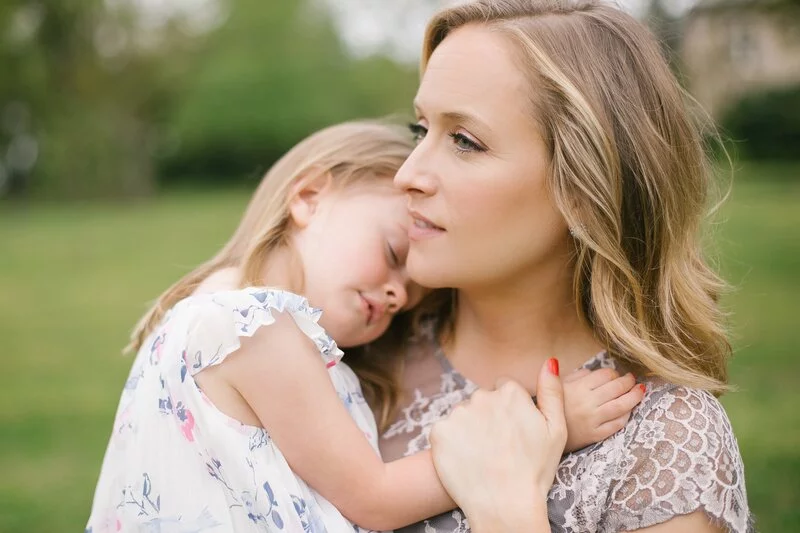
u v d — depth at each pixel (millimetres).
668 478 1453
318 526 1541
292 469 1583
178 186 34375
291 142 34219
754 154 22906
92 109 29031
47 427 5281
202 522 1529
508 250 1551
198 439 1548
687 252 1647
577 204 1531
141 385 1632
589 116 1501
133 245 14359
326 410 1563
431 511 1565
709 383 1541
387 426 1760
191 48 33781
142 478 1573
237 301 1549
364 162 1891
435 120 1558
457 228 1543
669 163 1597
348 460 1554
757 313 6859
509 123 1504
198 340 1550
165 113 33344
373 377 1805
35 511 4082
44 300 9695
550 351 1699
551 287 1657
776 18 7391
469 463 1533
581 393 1578
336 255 1804
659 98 1601
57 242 15070
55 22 27984
